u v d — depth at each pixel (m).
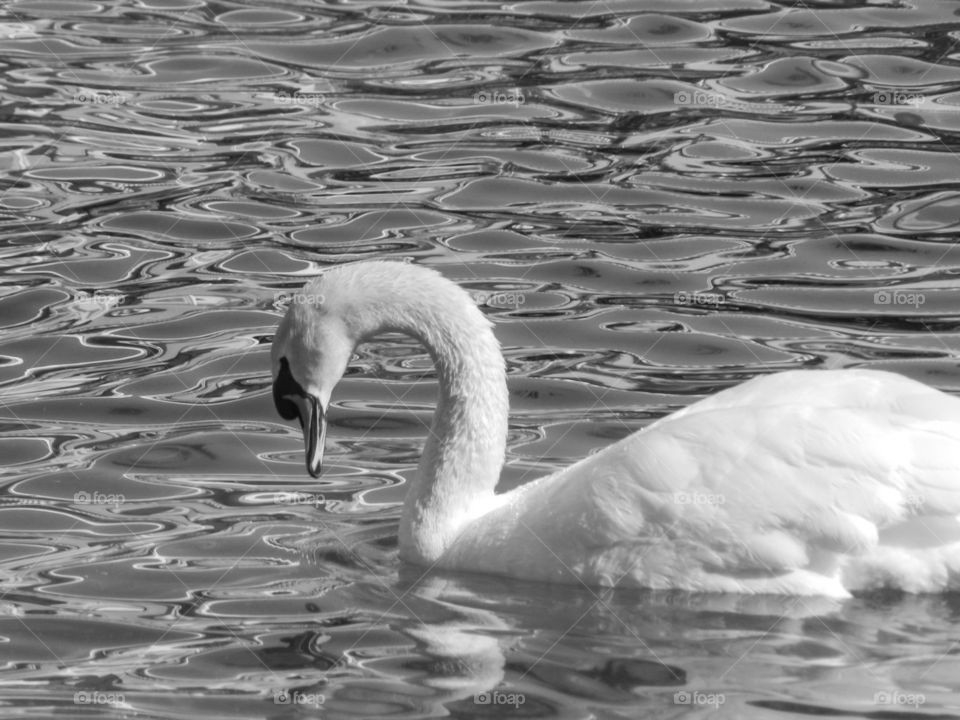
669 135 21.39
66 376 15.31
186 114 22.53
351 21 26.09
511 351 15.74
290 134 21.83
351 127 21.98
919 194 19.42
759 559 10.91
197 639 10.61
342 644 10.54
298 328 12.05
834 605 10.82
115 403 14.73
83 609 11.04
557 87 23.12
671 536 11.05
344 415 14.62
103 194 19.92
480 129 21.78
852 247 18.08
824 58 23.81
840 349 15.64
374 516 12.71
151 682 9.99
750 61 23.83
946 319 16.27
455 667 10.17
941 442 10.78
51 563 11.75
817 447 10.84
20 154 21.12
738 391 11.51
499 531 11.71
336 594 11.34
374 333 12.16
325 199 19.73
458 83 23.44
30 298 17.05
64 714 9.58
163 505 12.79
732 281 17.31
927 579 10.75
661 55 24.16
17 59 24.53
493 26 25.64
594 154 20.88
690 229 18.64
